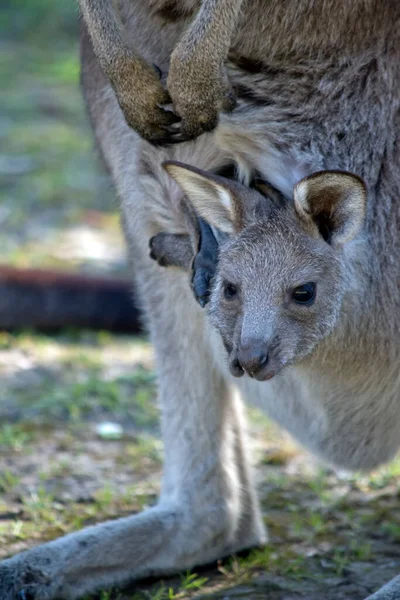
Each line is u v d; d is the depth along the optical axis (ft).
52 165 70.64
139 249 30.53
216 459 30.53
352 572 29.60
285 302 23.70
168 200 28.12
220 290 24.54
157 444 38.24
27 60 95.91
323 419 27.91
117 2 27.99
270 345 23.32
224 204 24.95
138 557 29.27
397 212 25.62
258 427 40.86
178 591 28.73
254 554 30.71
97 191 66.39
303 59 25.84
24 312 48.96
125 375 44.21
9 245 57.21
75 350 47.26
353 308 25.27
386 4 25.23
